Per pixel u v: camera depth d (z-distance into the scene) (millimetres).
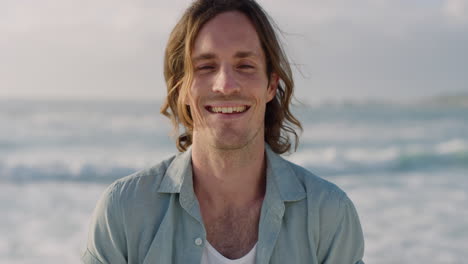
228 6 2012
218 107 1974
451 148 18922
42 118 33531
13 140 23016
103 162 16156
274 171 2146
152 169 2152
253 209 2113
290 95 2293
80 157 18141
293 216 2078
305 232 2062
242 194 2104
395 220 9242
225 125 1967
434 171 15562
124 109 45344
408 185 13039
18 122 30859
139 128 28250
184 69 2072
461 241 7879
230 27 1987
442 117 38062
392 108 50875
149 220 2041
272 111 2375
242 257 2014
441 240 7961
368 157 17578
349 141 23734
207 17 1992
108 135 25281
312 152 19625
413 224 8930
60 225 9000
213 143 1999
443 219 9273
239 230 2088
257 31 2051
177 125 2393
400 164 16766
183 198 2049
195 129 2090
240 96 1957
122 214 2035
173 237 2045
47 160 16562
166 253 1982
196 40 2008
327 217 2080
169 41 2201
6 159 17047
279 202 2064
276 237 2020
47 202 11039
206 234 2086
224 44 1965
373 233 8414
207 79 1990
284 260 2021
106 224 2045
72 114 37438
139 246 2018
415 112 44281
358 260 2166
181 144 2416
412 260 7016
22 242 7938
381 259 7078
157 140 23750
